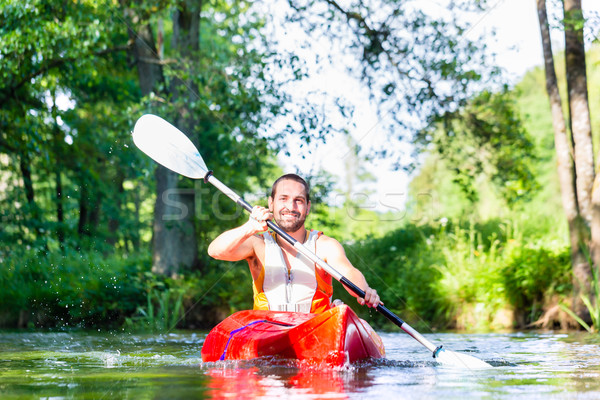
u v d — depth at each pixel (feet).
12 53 25.67
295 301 10.54
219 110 28.17
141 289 26.73
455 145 31.68
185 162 12.85
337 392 6.94
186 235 28.73
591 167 19.43
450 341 15.72
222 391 7.06
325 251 10.97
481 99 29.09
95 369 9.50
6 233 30.71
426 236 30.96
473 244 27.27
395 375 8.41
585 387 7.42
